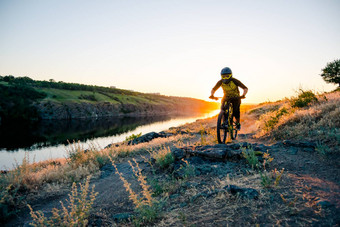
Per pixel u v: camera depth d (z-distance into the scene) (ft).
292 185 7.71
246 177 9.39
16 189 11.53
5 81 447.01
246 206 6.77
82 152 19.17
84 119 395.34
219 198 7.71
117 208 9.29
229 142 17.72
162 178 11.72
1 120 299.17
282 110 24.45
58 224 7.68
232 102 17.30
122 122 337.93
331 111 16.61
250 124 45.78
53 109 384.27
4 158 79.46
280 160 11.27
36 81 539.70
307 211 5.89
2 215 9.56
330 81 70.03
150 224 7.18
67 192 12.34
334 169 9.02
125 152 21.62
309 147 12.56
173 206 8.13
